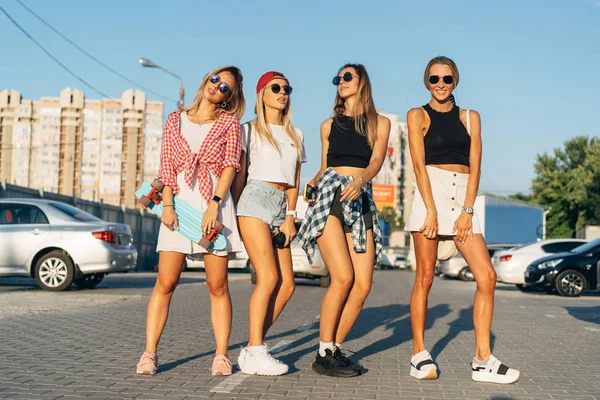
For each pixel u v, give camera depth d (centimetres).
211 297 517
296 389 466
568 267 1750
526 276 1802
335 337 536
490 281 517
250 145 527
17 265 1302
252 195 513
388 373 545
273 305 534
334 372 518
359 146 525
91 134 11200
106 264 1307
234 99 521
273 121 533
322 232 514
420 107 536
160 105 11400
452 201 523
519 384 511
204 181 498
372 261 530
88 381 475
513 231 4288
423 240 526
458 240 525
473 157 527
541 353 688
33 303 1044
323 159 543
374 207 534
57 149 11100
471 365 538
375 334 818
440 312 1148
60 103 11088
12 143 10994
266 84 526
